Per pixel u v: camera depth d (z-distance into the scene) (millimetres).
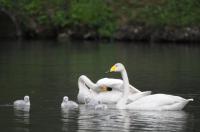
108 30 62500
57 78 32031
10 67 37281
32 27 64438
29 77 32500
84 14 64125
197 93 27141
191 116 22141
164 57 43688
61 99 25469
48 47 52375
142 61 40906
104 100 25031
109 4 65625
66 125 20734
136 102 23469
